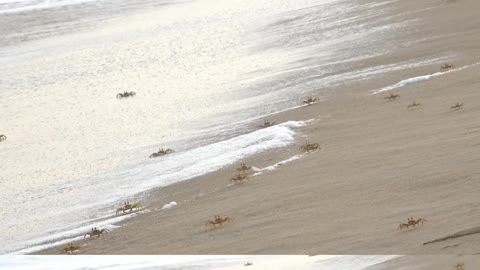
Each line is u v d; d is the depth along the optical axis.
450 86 31.81
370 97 33.41
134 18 74.75
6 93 51.78
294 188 21.69
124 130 38.31
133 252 19.33
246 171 25.92
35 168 34.41
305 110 33.66
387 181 18.95
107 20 74.94
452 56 38.34
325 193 19.88
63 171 33.06
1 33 71.69
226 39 59.00
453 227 12.58
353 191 19.09
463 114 26.23
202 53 55.53
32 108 47.06
